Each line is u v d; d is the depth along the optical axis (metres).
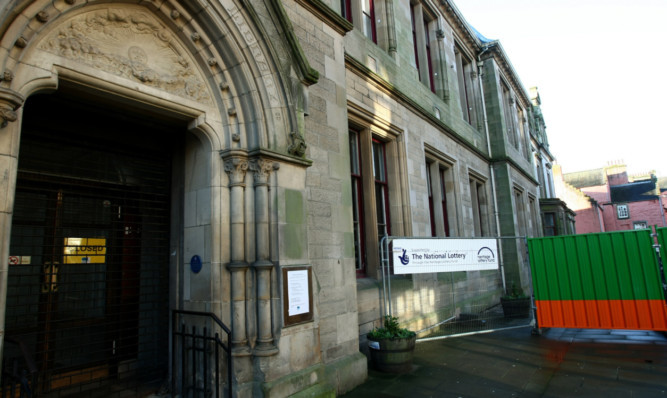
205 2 4.50
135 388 4.89
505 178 16.41
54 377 4.38
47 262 4.45
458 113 13.98
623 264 7.95
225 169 4.80
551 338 8.49
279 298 4.77
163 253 5.39
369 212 8.37
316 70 6.00
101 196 4.90
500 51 17.78
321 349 5.49
